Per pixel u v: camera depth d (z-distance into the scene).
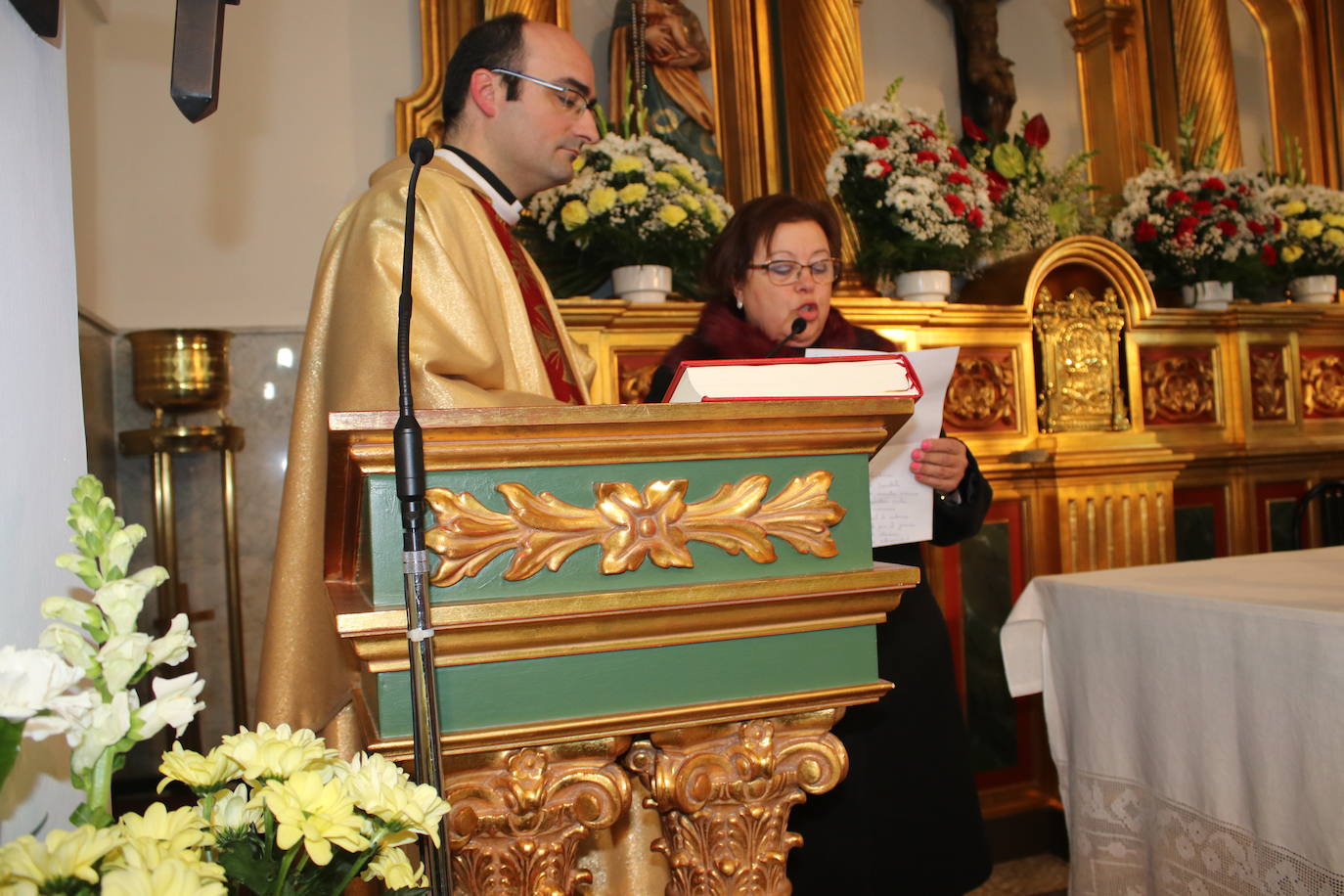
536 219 3.26
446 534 0.98
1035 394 3.76
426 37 3.53
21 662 0.66
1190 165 4.43
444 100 1.83
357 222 1.52
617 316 3.12
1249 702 1.73
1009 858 3.37
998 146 4.11
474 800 1.00
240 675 3.24
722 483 1.08
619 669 1.03
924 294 3.60
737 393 1.08
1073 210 4.20
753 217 2.07
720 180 3.90
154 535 3.35
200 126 3.44
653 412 1.02
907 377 1.14
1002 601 3.49
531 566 0.99
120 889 0.61
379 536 0.98
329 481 1.08
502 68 1.74
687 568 1.05
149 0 3.43
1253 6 5.24
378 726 0.96
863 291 3.80
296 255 3.49
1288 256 4.31
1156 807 1.94
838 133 3.67
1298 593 1.85
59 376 1.04
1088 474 3.57
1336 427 4.39
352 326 1.45
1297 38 5.20
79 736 0.70
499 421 0.97
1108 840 2.05
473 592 0.99
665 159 3.30
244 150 3.47
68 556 0.76
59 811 0.96
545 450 1.00
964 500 2.02
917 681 1.87
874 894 1.74
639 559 1.02
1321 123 5.20
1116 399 3.85
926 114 3.72
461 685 0.99
